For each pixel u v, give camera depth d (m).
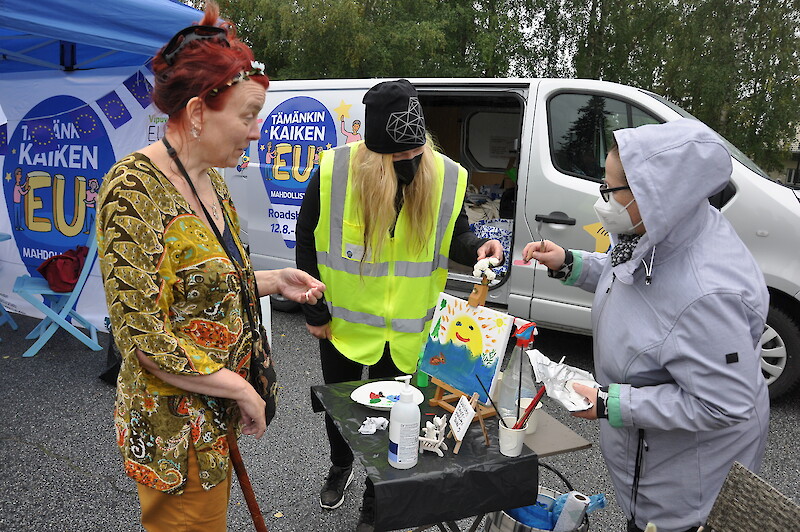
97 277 4.34
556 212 3.82
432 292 2.19
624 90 3.80
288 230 4.72
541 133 3.92
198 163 1.33
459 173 2.14
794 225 3.33
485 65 14.25
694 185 1.31
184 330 1.31
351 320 2.15
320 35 12.70
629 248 1.50
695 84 13.02
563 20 14.38
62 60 4.19
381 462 1.43
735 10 13.17
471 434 1.59
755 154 13.15
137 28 3.37
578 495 1.65
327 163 2.09
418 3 13.78
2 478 2.65
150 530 1.43
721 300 1.32
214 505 1.42
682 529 1.50
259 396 1.38
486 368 1.62
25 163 4.48
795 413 3.58
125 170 1.22
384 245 2.05
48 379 3.70
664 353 1.39
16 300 4.69
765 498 1.28
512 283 4.01
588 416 1.44
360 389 1.81
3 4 2.87
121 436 1.36
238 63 1.25
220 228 1.42
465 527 2.45
